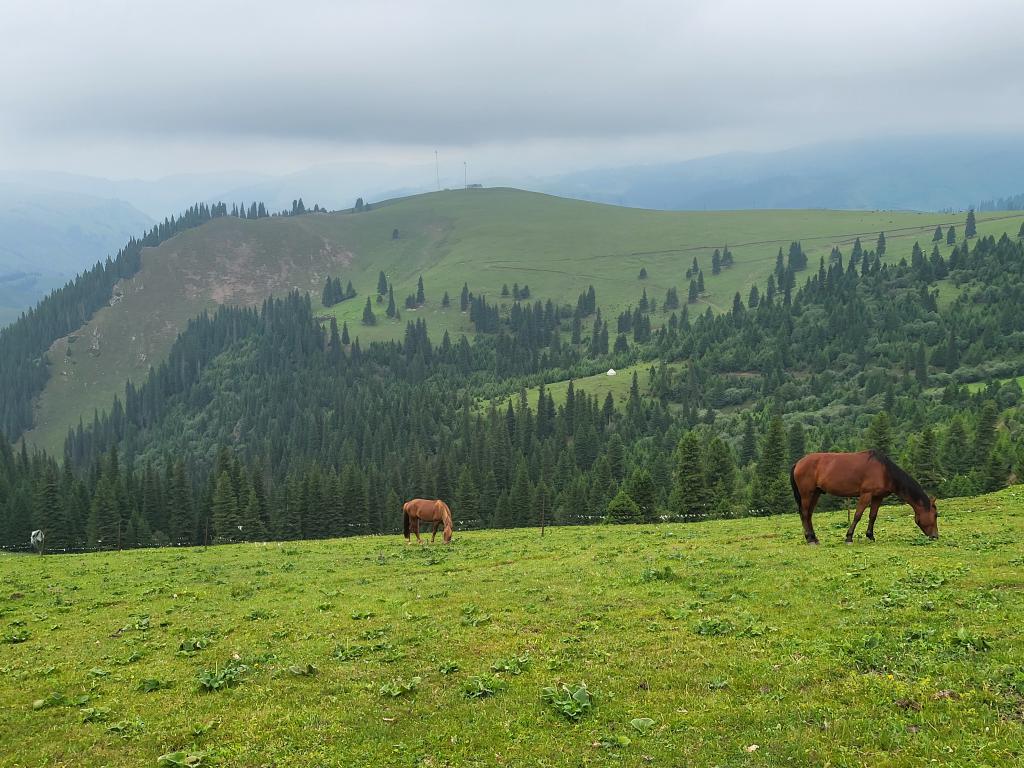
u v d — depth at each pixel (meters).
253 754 11.52
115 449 156.25
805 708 11.57
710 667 14.01
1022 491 41.19
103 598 27.11
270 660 16.86
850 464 26.66
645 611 18.77
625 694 13.04
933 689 11.87
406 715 12.85
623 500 98.75
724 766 9.96
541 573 25.92
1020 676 11.67
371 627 19.52
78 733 12.96
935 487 104.25
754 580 21.22
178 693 14.94
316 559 36.12
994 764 9.35
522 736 11.49
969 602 16.50
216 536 122.50
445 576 27.50
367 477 149.75
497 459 161.50
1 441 175.62
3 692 15.73
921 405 183.75
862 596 18.12
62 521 121.31
